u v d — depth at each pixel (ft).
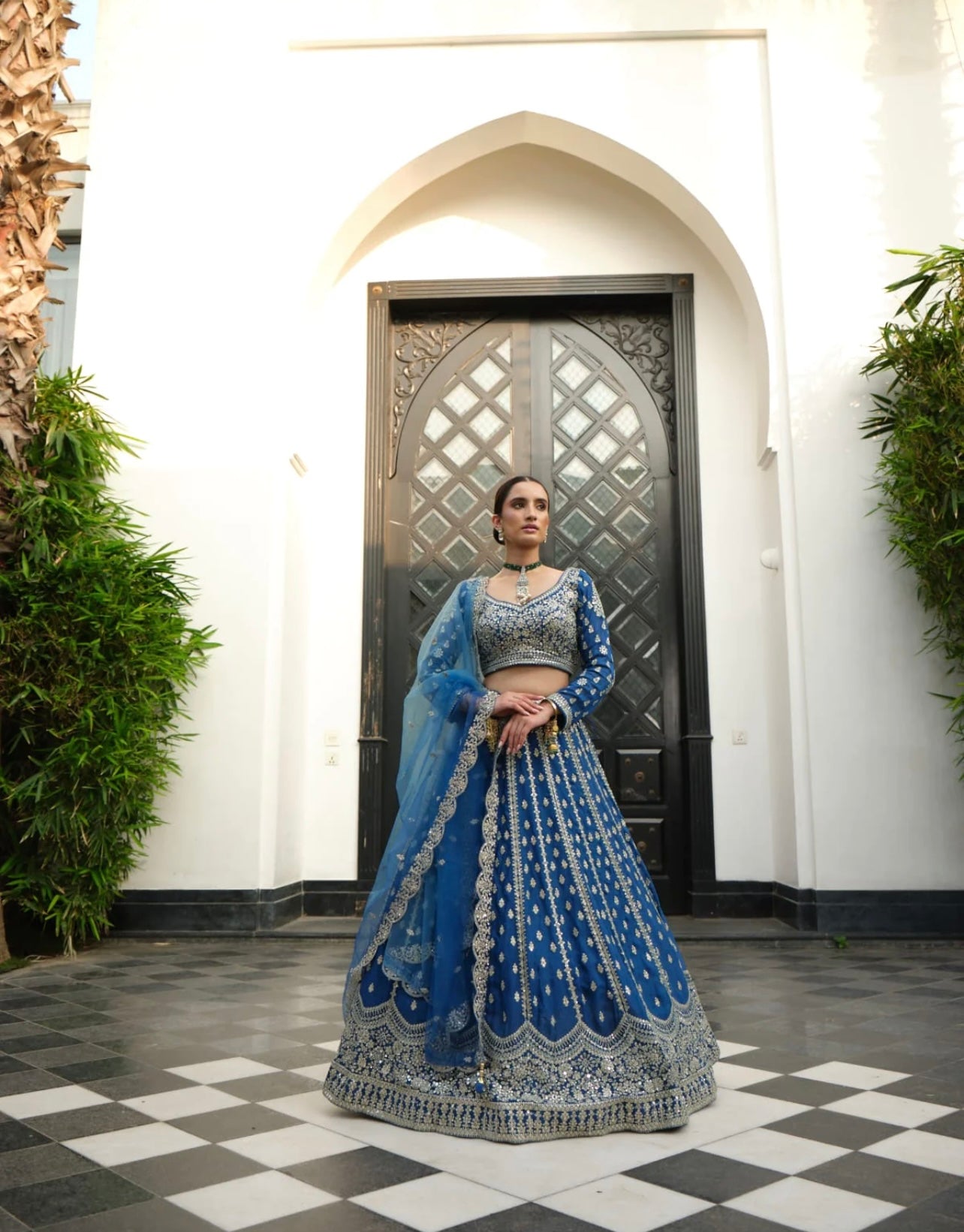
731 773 17.67
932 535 15.15
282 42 17.87
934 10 17.51
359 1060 6.82
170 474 16.85
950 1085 7.55
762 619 17.97
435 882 6.92
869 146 17.21
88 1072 8.06
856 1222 5.00
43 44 13.24
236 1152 6.07
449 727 7.34
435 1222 5.01
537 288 18.95
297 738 17.65
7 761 14.43
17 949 14.60
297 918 17.21
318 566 18.62
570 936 6.68
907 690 15.99
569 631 7.55
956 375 14.57
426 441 19.25
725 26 17.56
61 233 20.11
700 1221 5.02
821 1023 9.86
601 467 19.04
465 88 17.74
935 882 15.64
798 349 16.85
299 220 17.56
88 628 14.11
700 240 18.51
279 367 17.15
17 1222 5.05
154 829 15.99
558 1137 6.23
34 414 15.31
